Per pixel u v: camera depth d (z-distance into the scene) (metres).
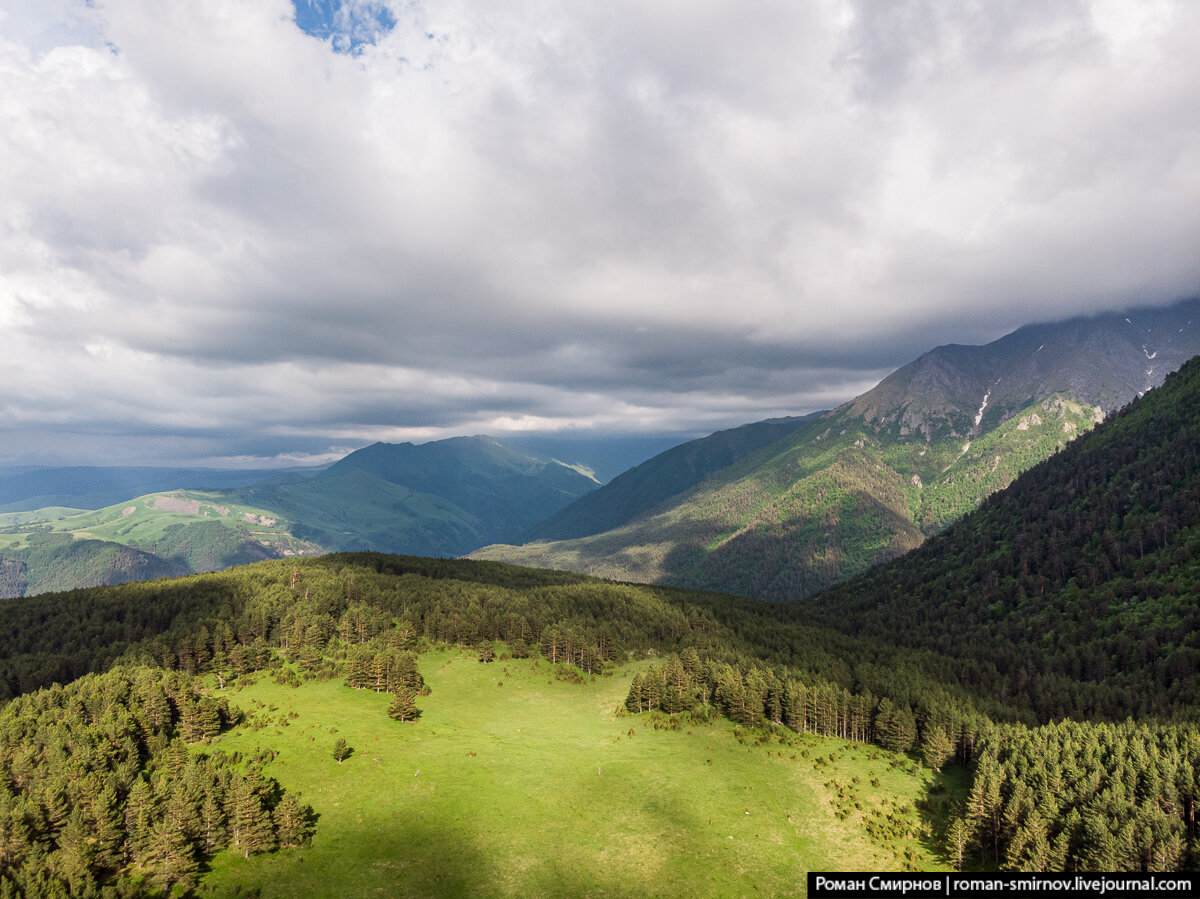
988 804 83.62
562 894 76.44
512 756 109.38
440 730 119.69
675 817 92.00
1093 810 78.56
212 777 85.44
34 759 90.44
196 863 75.56
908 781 103.56
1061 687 151.62
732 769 106.56
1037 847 75.50
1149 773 84.88
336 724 117.19
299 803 89.94
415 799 93.44
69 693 116.44
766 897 76.25
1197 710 132.25
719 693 130.88
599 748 114.38
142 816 75.62
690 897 76.25
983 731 109.06
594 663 157.25
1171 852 70.06
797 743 117.44
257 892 72.81
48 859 71.19
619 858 83.25
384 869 78.50
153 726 105.62
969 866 80.81
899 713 115.75
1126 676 160.50
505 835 86.75
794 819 92.44
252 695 133.50
